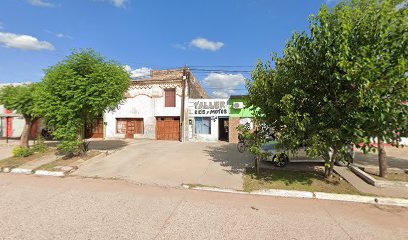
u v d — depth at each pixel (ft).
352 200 18.40
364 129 17.70
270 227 13.47
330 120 18.83
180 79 57.57
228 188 20.95
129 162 31.45
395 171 25.35
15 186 21.62
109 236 12.19
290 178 23.63
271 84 22.40
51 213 15.17
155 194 19.38
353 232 13.05
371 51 17.04
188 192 20.08
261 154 23.85
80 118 33.22
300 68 20.77
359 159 33.83
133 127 61.87
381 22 17.06
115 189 20.71
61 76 30.91
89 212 15.35
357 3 22.07
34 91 36.01
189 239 11.98
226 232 12.78
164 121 59.72
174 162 31.42
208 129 57.72
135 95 60.95
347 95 17.43
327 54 17.24
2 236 12.18
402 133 17.31
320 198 18.85
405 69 15.84
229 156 35.63
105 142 53.21
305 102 20.92
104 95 31.27
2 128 68.03
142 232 12.66
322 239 12.22
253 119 24.93
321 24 18.94
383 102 15.80
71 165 29.19
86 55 32.24
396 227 13.78
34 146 37.88
